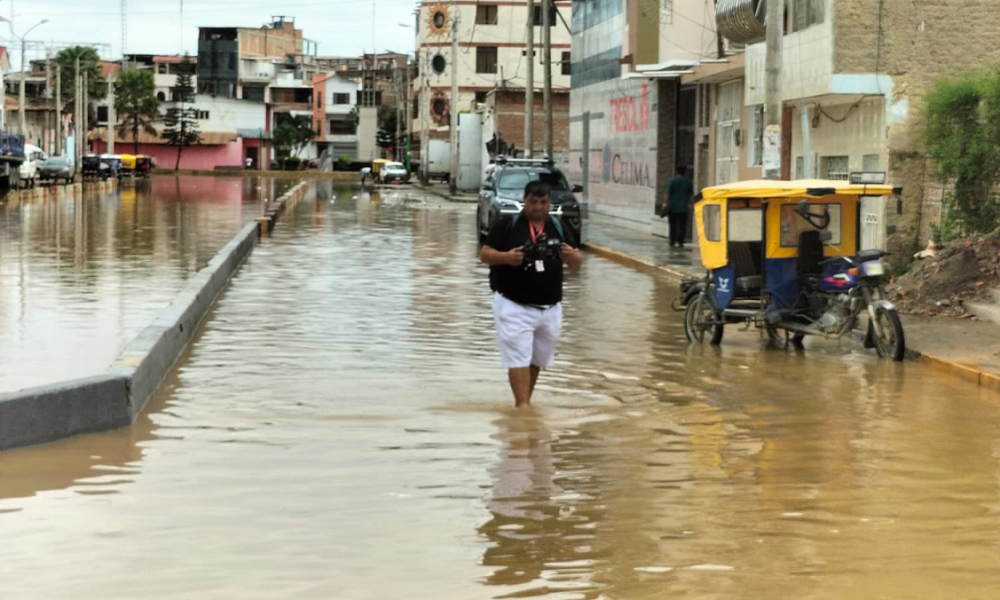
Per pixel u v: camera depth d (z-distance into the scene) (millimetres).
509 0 106562
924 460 8508
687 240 32531
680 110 35156
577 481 7840
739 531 6695
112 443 8906
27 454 8523
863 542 6488
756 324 14617
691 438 9219
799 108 25156
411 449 8734
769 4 19234
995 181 18828
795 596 5602
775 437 9281
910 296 16609
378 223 39188
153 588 5707
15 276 20328
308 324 15570
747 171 28906
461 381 11641
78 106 104000
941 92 19453
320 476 7914
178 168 126875
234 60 146875
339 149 154750
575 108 48375
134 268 22000
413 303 17906
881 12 21016
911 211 20984
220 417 9867
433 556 6215
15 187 59500
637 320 16766
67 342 13227
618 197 40750
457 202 57656
